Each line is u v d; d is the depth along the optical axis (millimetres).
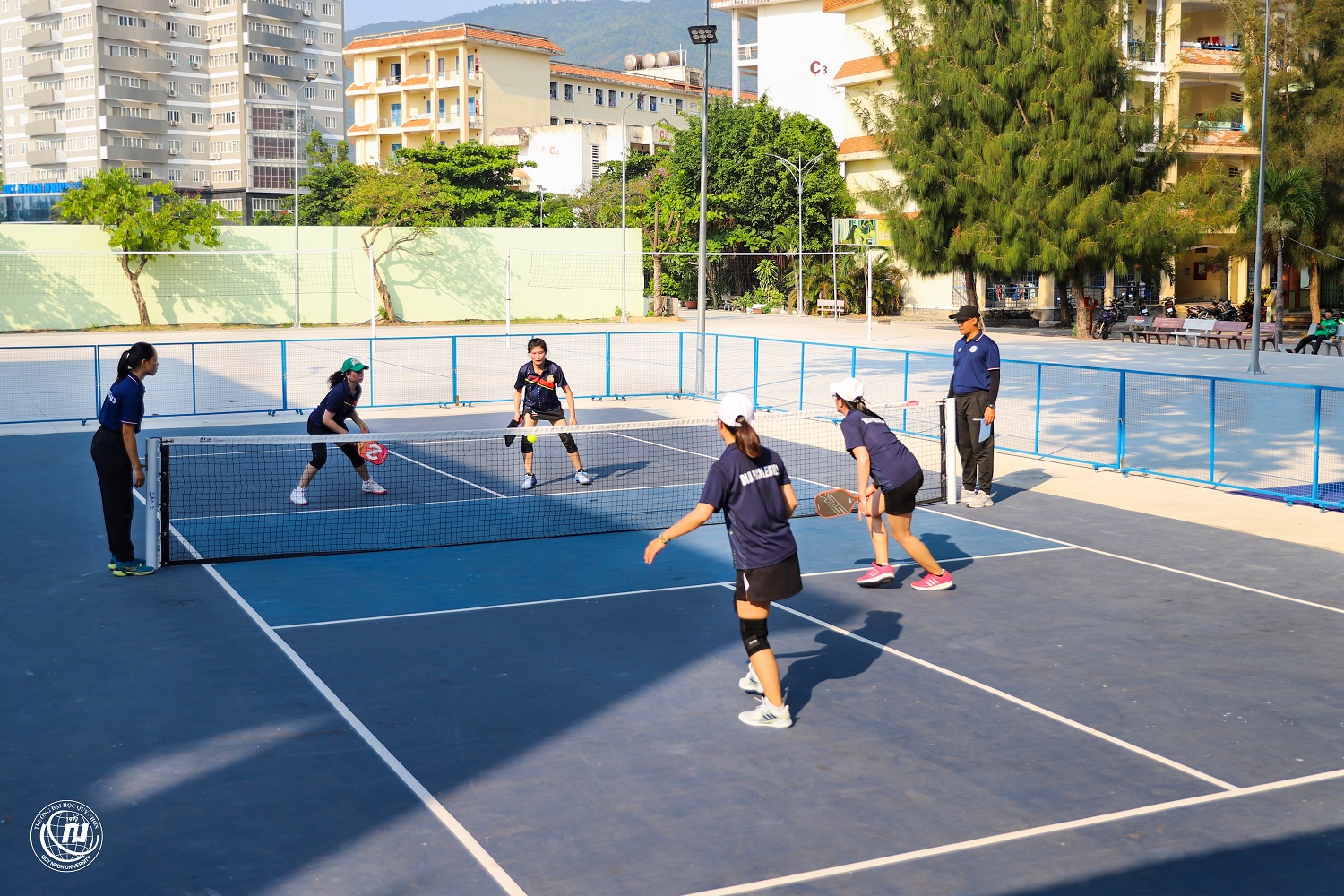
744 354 32656
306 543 11133
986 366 12953
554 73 99562
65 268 42719
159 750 6281
